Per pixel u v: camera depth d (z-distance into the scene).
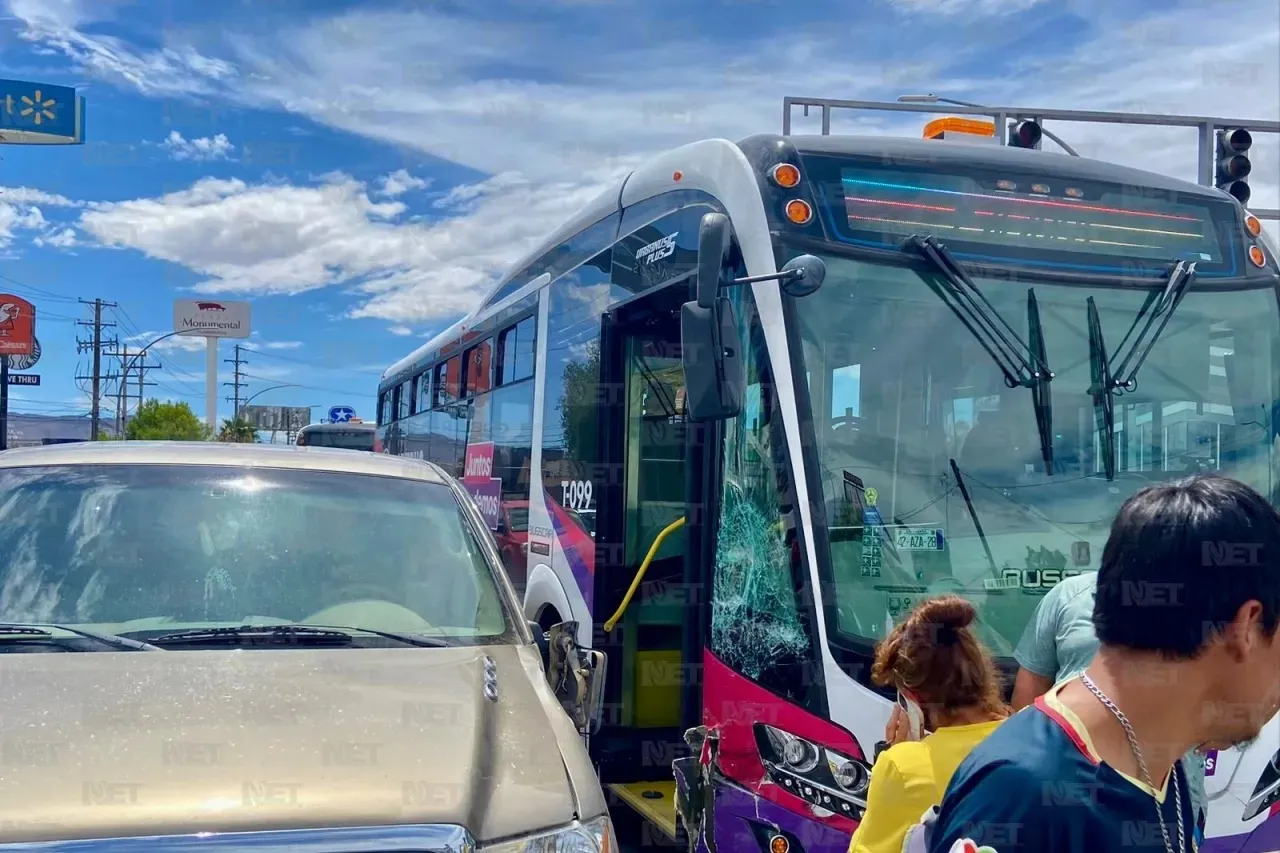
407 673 3.44
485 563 4.32
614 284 6.54
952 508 4.66
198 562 3.89
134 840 2.42
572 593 6.93
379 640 3.72
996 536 4.68
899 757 3.00
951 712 3.05
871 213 4.90
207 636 3.56
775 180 4.81
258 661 3.40
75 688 3.10
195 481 4.25
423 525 4.32
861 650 4.30
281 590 3.86
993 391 4.84
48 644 3.47
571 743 3.27
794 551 4.41
